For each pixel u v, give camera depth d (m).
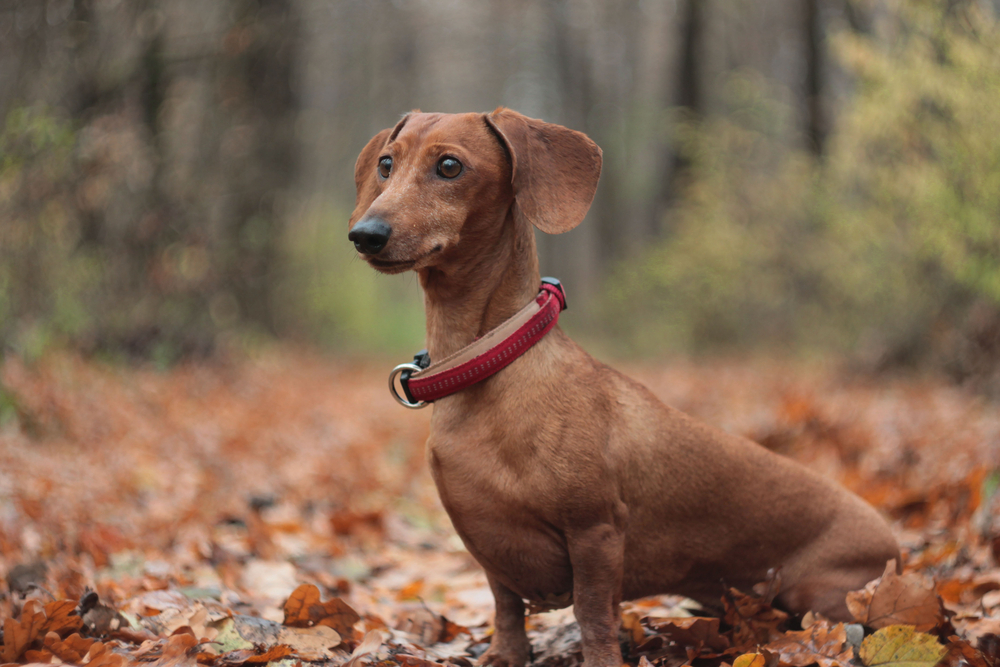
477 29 38.34
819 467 5.79
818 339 13.68
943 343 10.03
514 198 2.93
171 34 11.35
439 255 2.79
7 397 6.36
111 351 9.95
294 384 11.93
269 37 13.54
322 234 19.86
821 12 17.25
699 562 3.12
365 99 35.56
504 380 2.81
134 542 4.40
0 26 9.13
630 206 32.00
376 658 2.98
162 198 10.71
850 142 10.34
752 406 8.94
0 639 2.85
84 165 8.44
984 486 4.43
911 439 6.20
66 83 9.58
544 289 3.01
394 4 32.41
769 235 14.28
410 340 26.45
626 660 3.11
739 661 2.63
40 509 4.48
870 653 2.73
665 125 21.45
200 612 3.10
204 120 13.18
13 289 7.98
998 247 7.93
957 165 7.95
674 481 2.99
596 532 2.79
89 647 2.73
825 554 3.13
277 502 5.69
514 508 2.77
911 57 8.28
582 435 2.78
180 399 8.97
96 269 9.44
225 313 12.67
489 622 3.75
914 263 9.87
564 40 32.81
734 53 26.55
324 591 4.01
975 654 2.76
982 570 3.74
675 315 18.38
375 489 6.40
